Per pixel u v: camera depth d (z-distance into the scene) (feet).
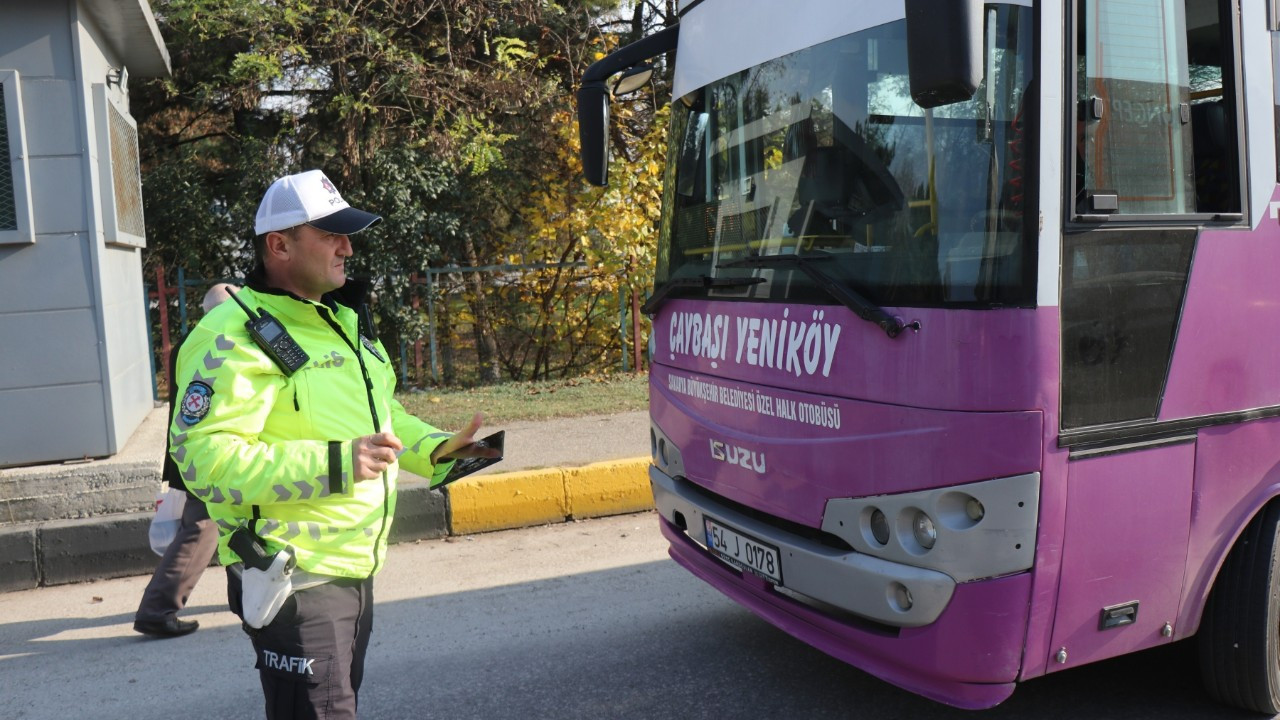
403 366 35.76
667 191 14.61
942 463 9.59
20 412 20.66
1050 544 9.62
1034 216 9.32
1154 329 10.11
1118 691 12.62
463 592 17.34
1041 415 9.39
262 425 7.87
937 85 8.68
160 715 13.16
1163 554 10.41
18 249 20.53
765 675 13.56
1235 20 10.74
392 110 36.27
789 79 11.84
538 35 38.96
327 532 8.11
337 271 8.36
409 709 13.00
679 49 14.64
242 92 34.19
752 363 11.89
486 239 38.88
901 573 9.98
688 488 13.66
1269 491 11.14
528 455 23.48
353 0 35.12
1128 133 10.03
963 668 9.83
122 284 23.49
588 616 15.97
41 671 14.74
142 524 19.17
